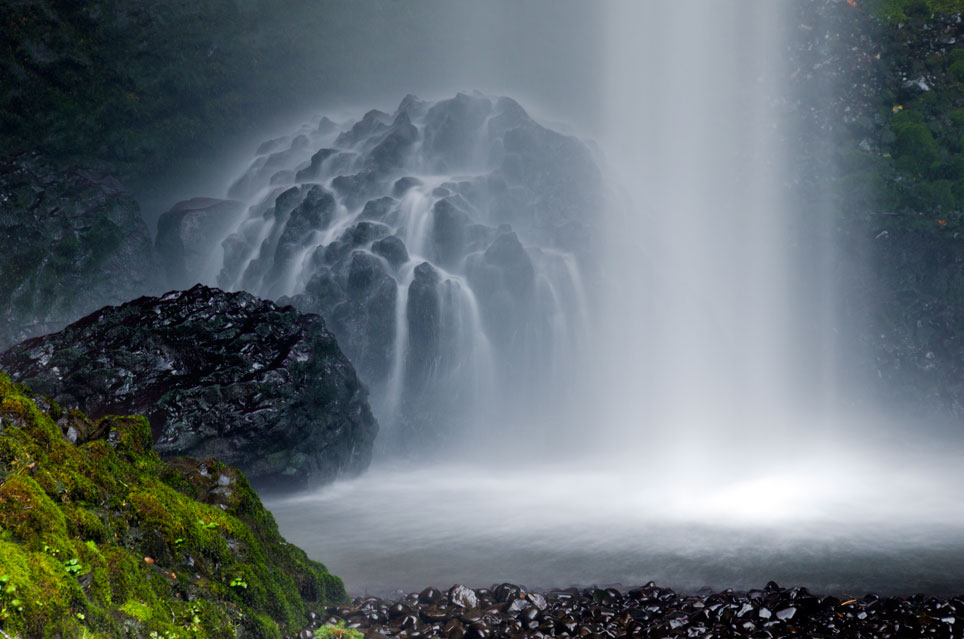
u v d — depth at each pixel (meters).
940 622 7.73
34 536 5.35
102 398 13.88
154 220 26.47
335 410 15.27
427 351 19.02
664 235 25.42
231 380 13.89
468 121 24.27
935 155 24.91
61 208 21.89
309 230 21.23
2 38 25.30
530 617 7.79
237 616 6.54
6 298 20.66
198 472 8.12
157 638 5.72
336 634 7.21
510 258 19.92
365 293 18.97
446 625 7.62
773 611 8.02
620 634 7.59
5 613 4.65
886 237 23.75
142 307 15.04
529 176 23.30
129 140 26.50
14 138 25.12
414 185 21.72
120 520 6.32
